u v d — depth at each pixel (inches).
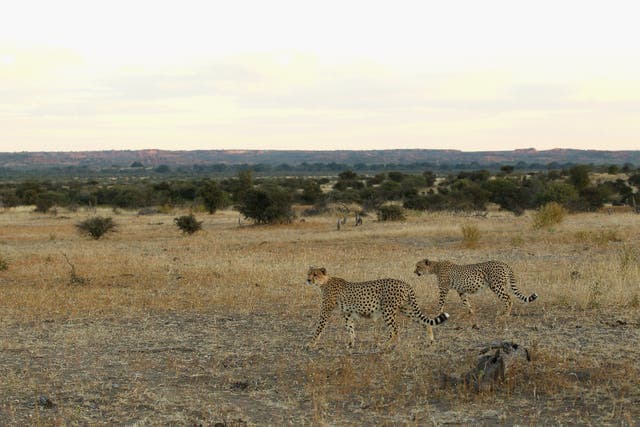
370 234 1198.3
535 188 2161.7
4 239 1364.4
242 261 855.7
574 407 305.4
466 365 366.3
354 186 3634.4
